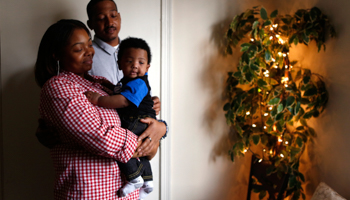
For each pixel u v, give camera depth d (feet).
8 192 6.41
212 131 8.27
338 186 6.91
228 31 7.76
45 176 6.63
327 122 7.29
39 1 6.39
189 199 8.14
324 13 7.36
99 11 5.74
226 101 8.38
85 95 4.22
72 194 4.15
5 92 6.30
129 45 4.84
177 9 7.68
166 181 7.75
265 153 8.58
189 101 7.95
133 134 4.32
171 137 7.80
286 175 7.31
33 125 6.51
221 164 8.46
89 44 4.44
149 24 7.34
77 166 4.12
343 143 6.76
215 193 8.45
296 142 7.38
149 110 4.86
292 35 7.28
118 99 4.33
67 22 4.44
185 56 7.83
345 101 6.68
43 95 4.05
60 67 4.44
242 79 7.48
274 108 7.09
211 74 8.14
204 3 7.93
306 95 7.04
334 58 7.02
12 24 6.26
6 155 6.36
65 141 4.21
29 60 6.42
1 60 6.24
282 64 7.57
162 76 7.51
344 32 6.72
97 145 3.88
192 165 8.11
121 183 4.48
